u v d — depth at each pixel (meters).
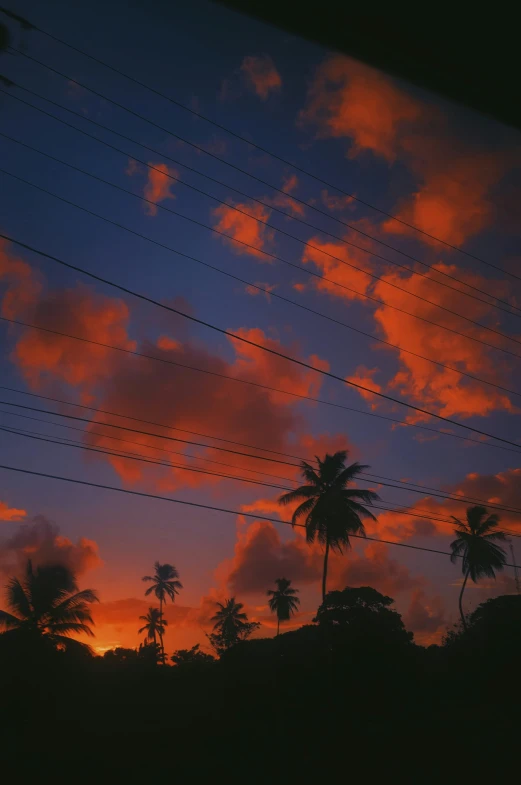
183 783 18.06
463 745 20.91
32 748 20.19
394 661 27.48
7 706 25.22
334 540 42.22
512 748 20.53
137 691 27.31
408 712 24.55
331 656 28.14
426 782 18.12
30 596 41.25
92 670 29.31
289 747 21.11
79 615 41.41
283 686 26.44
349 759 19.95
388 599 32.53
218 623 76.56
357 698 25.47
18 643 31.30
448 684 28.41
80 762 19.17
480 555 50.56
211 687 27.59
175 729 22.81
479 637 31.95
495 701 26.55
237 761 19.86
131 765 19.22
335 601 32.31
